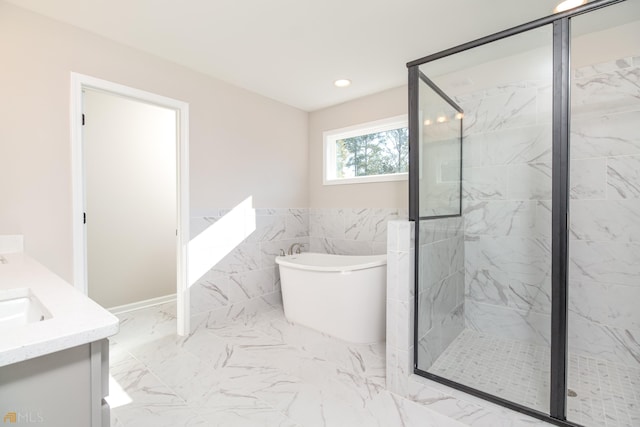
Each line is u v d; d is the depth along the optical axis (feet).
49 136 6.40
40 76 6.29
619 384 5.96
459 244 8.39
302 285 9.09
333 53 7.98
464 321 8.48
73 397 2.30
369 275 8.10
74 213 6.66
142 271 11.50
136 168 11.35
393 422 5.24
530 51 6.64
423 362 6.49
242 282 10.21
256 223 10.66
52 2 5.91
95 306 2.76
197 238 9.02
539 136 7.38
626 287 6.62
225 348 7.92
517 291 7.83
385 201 10.48
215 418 5.30
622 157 6.58
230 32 7.01
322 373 6.76
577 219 7.06
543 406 5.11
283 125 11.59
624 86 6.47
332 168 12.16
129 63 7.57
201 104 9.08
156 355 7.54
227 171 9.79
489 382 5.88
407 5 6.08
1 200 5.89
